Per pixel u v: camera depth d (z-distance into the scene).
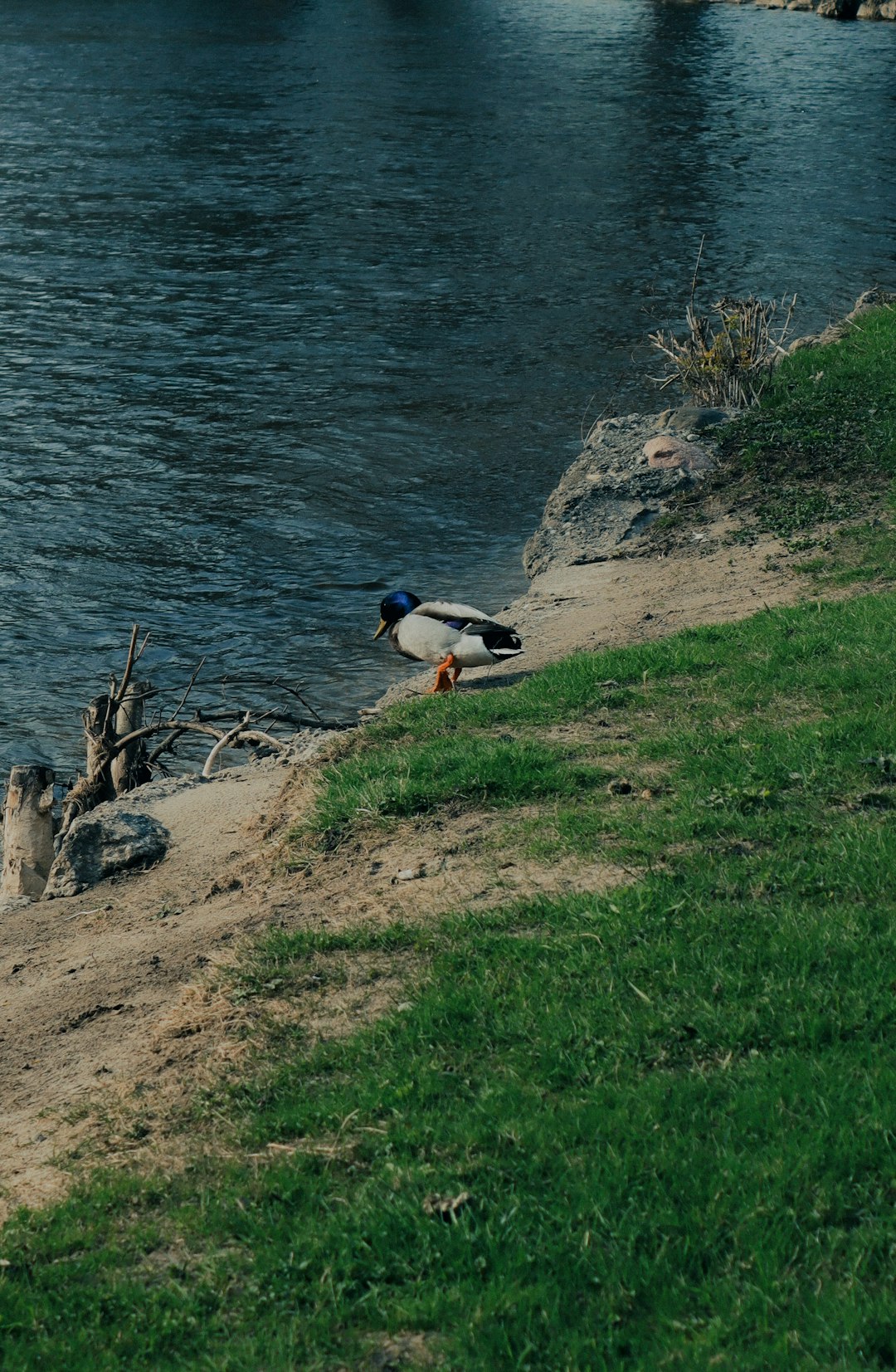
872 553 15.32
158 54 79.12
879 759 9.36
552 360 31.30
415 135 57.06
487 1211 5.64
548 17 98.50
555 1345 4.91
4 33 86.56
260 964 8.19
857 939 7.21
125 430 27.47
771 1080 6.15
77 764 16.56
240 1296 5.47
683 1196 5.54
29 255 39.94
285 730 16.94
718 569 16.09
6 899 11.60
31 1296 5.64
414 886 8.91
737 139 55.69
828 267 37.88
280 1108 6.68
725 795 9.16
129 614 20.27
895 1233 5.17
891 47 80.62
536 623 15.32
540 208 45.31
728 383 21.66
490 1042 6.87
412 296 36.22
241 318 34.59
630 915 7.75
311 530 22.98
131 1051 7.66
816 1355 4.68
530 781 10.08
